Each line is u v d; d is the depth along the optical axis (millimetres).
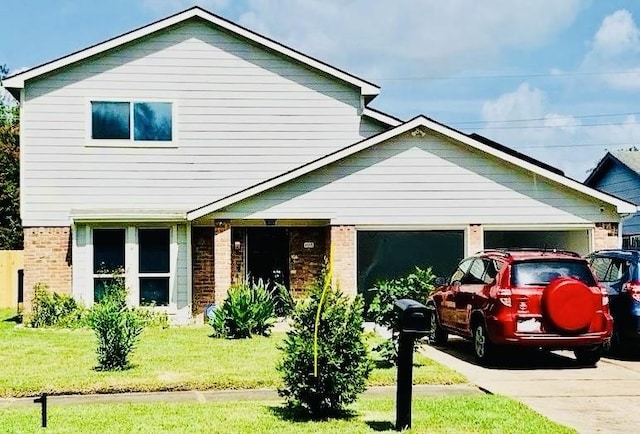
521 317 13117
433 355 15047
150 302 20797
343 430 8625
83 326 19359
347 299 9461
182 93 21625
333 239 20016
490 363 13867
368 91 22031
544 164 22766
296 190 20000
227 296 18641
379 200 20156
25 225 20922
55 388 11109
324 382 9133
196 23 21719
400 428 8664
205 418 9258
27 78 20875
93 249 20766
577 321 13008
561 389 11523
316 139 22031
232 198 19734
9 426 8844
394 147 20219
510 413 9539
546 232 22828
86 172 21172
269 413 9555
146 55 21547
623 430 8953
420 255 21438
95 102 21297
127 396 10945
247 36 21609
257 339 16828
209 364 13070
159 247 21000
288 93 22000
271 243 22266
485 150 20188
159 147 21484
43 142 21078
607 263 15625
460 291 15031
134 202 21312
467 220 20312
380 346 13047
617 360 14508
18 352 14688
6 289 28656
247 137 21812
